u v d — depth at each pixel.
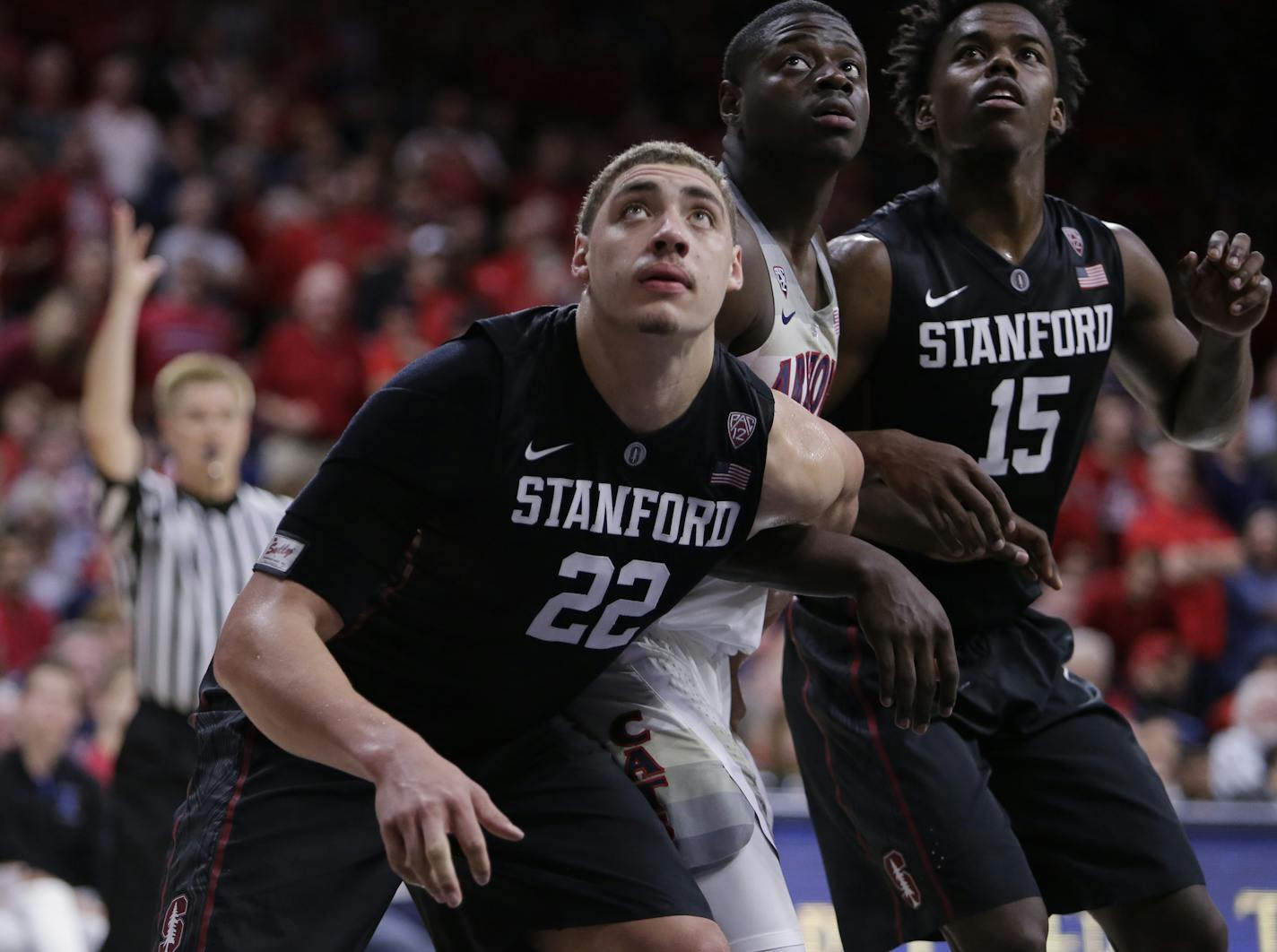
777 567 9.22
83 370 30.84
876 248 10.59
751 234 9.88
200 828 8.97
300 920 8.76
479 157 40.44
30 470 27.55
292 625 7.73
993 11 10.77
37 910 17.05
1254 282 10.46
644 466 8.32
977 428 10.67
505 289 34.38
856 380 10.66
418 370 8.08
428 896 9.44
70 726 17.98
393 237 35.25
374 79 43.72
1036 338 10.67
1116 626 26.50
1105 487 30.20
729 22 48.88
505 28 46.81
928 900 10.22
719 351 8.70
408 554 8.36
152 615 14.89
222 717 9.25
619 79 46.28
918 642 8.98
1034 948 9.94
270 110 38.84
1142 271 11.18
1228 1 46.97
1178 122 44.62
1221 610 26.55
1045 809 10.73
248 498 15.59
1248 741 20.56
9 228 33.97
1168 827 10.55
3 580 24.08
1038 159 10.78
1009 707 10.79
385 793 7.03
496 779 9.15
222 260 34.12
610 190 8.24
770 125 9.98
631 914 8.67
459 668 8.70
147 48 41.19
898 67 11.34
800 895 14.43
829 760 10.85
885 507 10.08
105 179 35.75
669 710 9.80
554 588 8.44
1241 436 31.19
